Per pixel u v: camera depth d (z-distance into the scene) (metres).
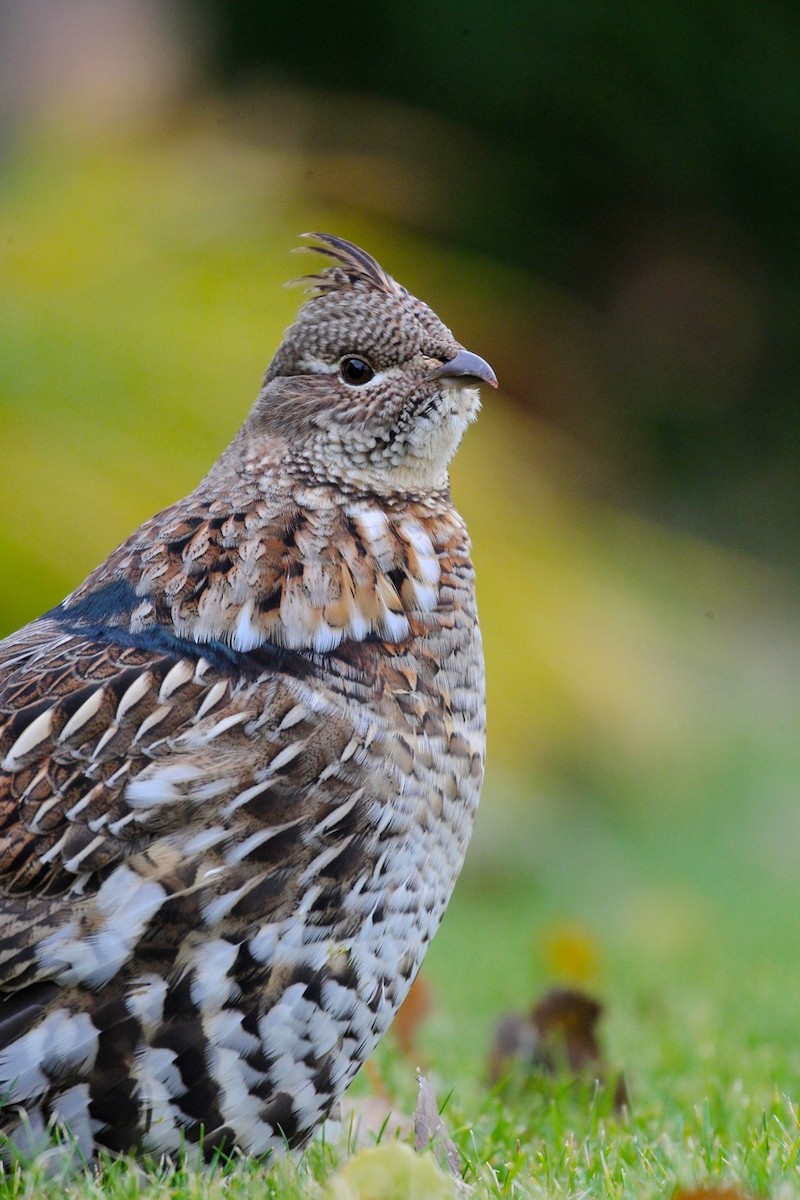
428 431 5.50
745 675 18.91
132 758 4.66
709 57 25.97
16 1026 4.46
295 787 4.72
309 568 5.14
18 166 14.14
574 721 14.34
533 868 13.79
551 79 25.58
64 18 14.65
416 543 5.38
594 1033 6.96
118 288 13.20
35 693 4.83
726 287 27.17
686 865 14.20
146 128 14.61
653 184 26.80
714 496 24.52
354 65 25.38
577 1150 5.54
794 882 13.56
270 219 14.13
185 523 5.23
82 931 4.49
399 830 4.88
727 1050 7.48
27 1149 4.51
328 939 4.72
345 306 5.59
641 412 26.05
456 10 24.91
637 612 15.67
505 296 16.30
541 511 15.29
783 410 26.52
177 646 4.95
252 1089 4.65
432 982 9.32
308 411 5.50
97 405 12.68
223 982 4.57
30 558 11.95
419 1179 4.49
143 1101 4.54
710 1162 5.11
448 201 23.84
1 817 4.58
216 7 24.89
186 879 4.55
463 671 5.27
